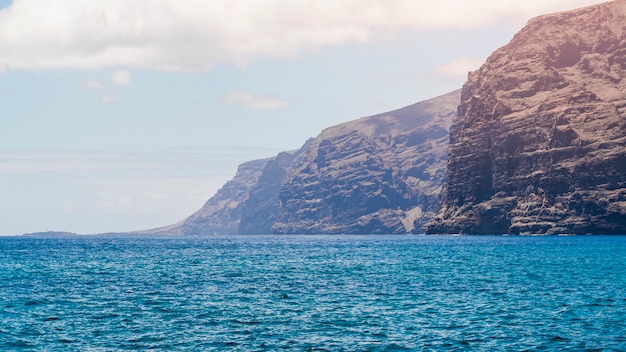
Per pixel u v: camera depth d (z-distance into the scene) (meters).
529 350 59.72
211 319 74.31
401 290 100.12
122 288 104.25
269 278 122.19
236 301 88.44
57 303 86.06
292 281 115.81
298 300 89.19
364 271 138.12
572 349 59.97
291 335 66.00
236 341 63.53
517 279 116.62
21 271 139.25
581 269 137.75
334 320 73.56
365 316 75.88
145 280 118.19
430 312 78.31
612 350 59.53
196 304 85.56
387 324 71.12
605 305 82.69
